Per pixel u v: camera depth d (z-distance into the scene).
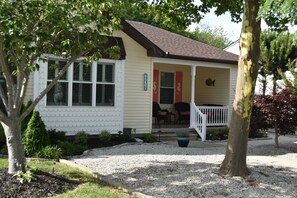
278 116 13.16
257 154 12.51
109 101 14.24
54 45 7.35
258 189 7.53
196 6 10.98
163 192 7.12
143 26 20.33
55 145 10.66
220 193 7.18
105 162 9.41
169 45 17.55
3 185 6.73
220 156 11.07
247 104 8.29
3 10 6.00
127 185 7.49
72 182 7.48
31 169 7.61
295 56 22.17
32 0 6.20
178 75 19.62
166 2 10.88
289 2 4.91
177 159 10.16
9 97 7.30
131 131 14.88
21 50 6.96
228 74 18.70
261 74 23.03
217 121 17.86
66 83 13.20
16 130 7.40
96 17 6.92
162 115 17.72
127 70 15.13
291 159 11.77
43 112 12.70
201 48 18.89
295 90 13.50
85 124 13.62
